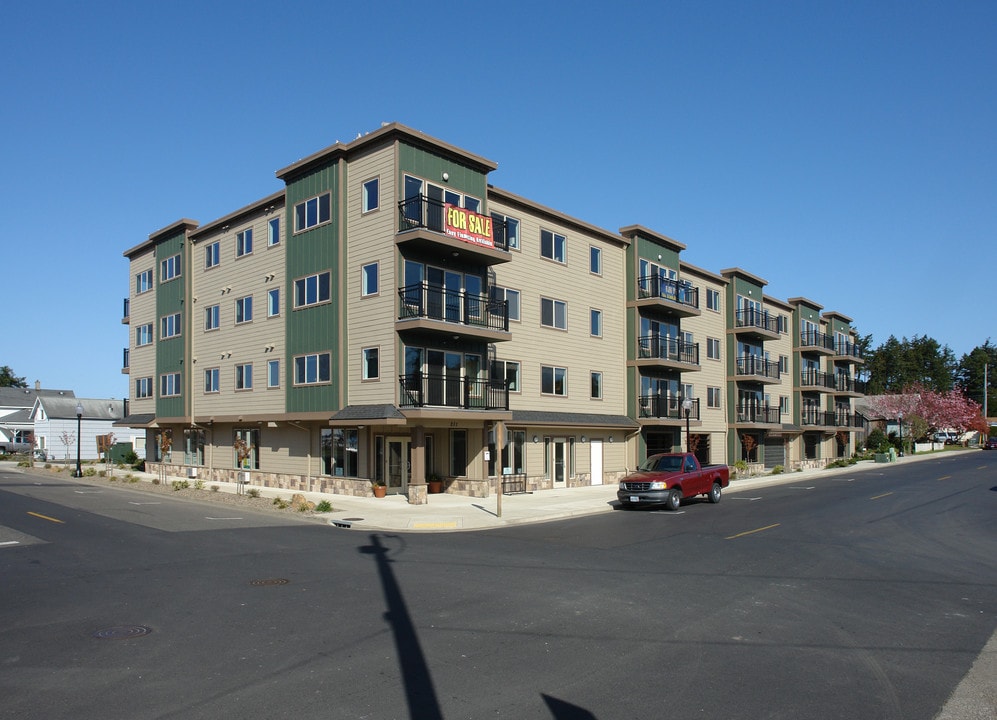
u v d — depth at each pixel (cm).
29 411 6944
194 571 1184
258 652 744
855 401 7994
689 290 3875
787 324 5391
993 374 12038
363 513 2097
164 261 3822
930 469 4716
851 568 1284
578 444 3234
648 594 1048
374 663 714
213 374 3400
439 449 2800
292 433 2947
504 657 740
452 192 2612
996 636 848
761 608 970
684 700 627
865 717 595
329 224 2670
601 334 3422
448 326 2414
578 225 3284
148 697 617
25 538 1523
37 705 597
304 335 2762
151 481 3266
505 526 1923
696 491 2453
